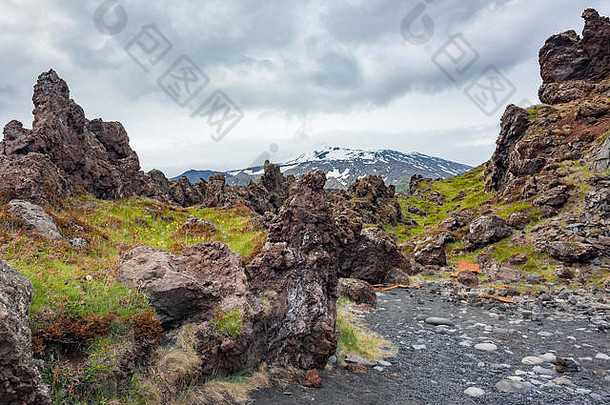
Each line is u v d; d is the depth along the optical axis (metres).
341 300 23.28
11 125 32.03
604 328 17.84
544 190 43.47
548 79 71.31
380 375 11.62
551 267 31.81
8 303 6.13
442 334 17.44
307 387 10.09
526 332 17.64
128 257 11.12
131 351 8.15
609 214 34.44
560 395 10.45
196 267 11.61
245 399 8.88
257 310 10.92
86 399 7.17
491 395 10.36
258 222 29.75
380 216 71.56
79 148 33.44
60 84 33.88
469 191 91.62
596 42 66.75
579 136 50.72
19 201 14.28
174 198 61.91
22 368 5.72
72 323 7.91
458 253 41.94
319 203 13.74
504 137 68.62
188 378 8.69
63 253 11.55
